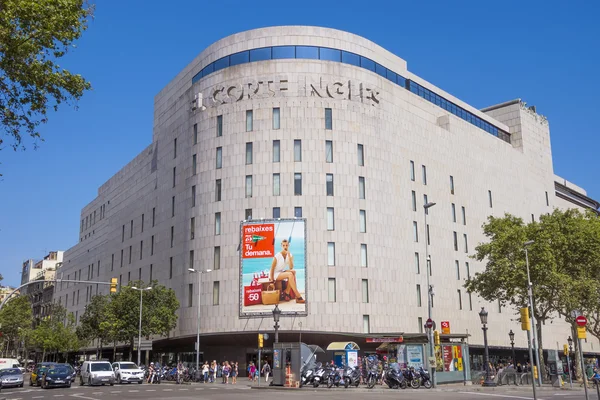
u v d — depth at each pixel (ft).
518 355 274.16
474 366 240.32
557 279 158.81
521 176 299.58
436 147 241.96
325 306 189.57
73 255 407.44
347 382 129.18
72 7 67.56
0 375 149.38
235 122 205.46
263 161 199.62
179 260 220.02
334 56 210.79
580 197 380.78
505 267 165.78
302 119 201.16
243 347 199.11
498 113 319.27
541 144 327.06
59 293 430.61
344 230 196.75
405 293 209.05
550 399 95.66
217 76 213.05
